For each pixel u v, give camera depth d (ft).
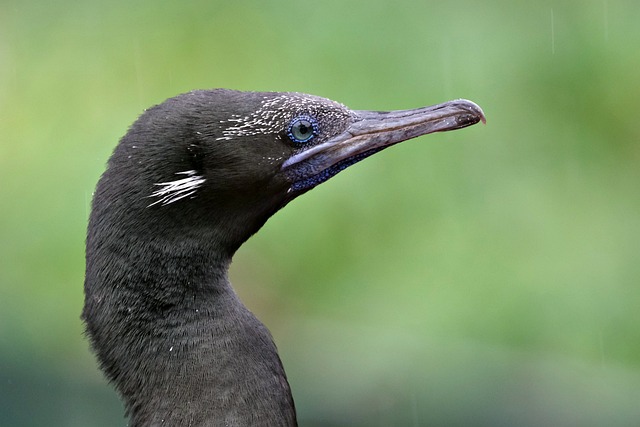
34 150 50.75
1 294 46.75
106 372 22.63
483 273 46.65
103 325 22.25
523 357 44.32
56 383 40.63
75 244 48.16
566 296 45.75
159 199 22.04
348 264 47.47
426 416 42.93
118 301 22.13
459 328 45.37
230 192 22.82
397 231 47.75
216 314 22.45
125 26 54.13
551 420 42.39
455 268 46.91
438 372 43.86
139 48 53.16
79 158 49.90
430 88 50.03
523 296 45.80
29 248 48.44
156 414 21.95
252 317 23.13
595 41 51.21
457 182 48.55
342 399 44.09
